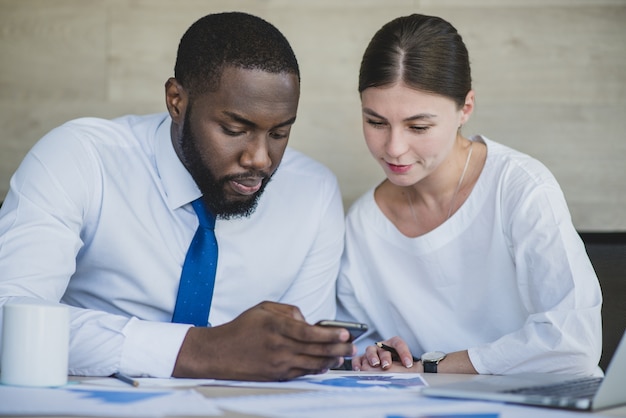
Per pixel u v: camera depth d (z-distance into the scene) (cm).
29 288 174
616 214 289
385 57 198
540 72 290
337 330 146
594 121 290
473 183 220
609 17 289
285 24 297
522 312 215
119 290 200
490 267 216
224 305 210
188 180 197
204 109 180
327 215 224
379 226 230
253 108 175
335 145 296
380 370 200
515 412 120
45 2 301
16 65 301
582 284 196
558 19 290
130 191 198
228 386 142
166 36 299
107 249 198
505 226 213
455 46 203
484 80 291
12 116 302
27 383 136
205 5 299
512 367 191
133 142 204
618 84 289
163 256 199
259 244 211
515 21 291
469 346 220
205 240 195
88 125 203
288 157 226
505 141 291
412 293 227
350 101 296
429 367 195
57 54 301
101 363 155
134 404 117
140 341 155
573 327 189
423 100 198
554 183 211
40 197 185
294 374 150
